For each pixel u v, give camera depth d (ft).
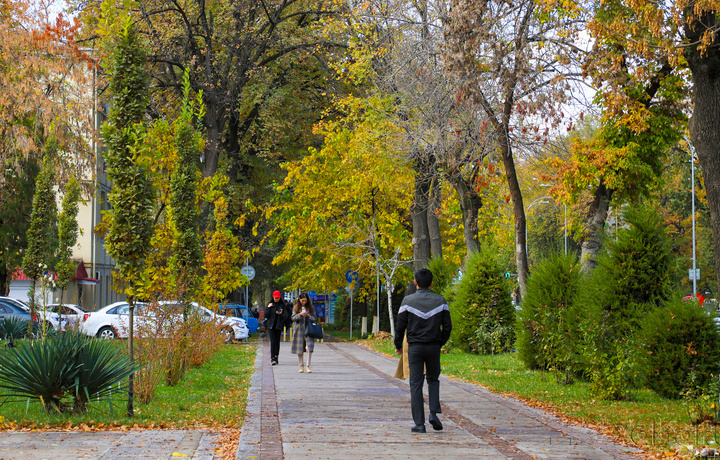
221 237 66.33
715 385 35.45
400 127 70.69
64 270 89.81
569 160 58.13
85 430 28.32
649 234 46.11
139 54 34.81
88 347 32.37
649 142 57.11
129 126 34.47
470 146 61.67
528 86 54.60
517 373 55.06
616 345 40.70
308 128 120.26
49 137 83.35
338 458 23.40
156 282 45.80
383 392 42.83
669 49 40.60
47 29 80.89
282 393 42.47
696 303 42.34
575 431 29.40
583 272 54.13
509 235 102.83
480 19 53.36
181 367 49.32
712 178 34.58
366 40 80.89
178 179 49.70
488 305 77.20
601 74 53.21
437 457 23.73
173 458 23.06
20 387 31.40
